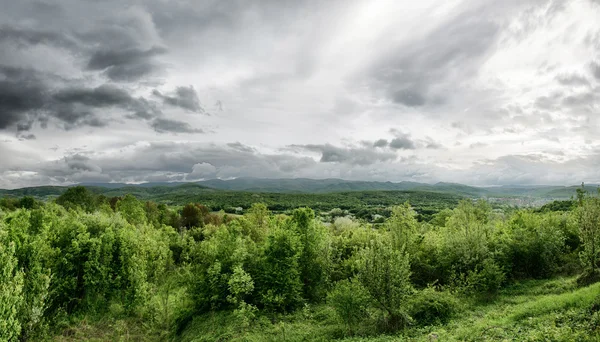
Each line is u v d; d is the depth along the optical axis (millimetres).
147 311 30703
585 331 12930
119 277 32750
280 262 29344
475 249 29922
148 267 38469
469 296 26250
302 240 32906
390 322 21703
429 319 21938
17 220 31406
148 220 82375
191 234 67188
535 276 31297
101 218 44000
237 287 27062
